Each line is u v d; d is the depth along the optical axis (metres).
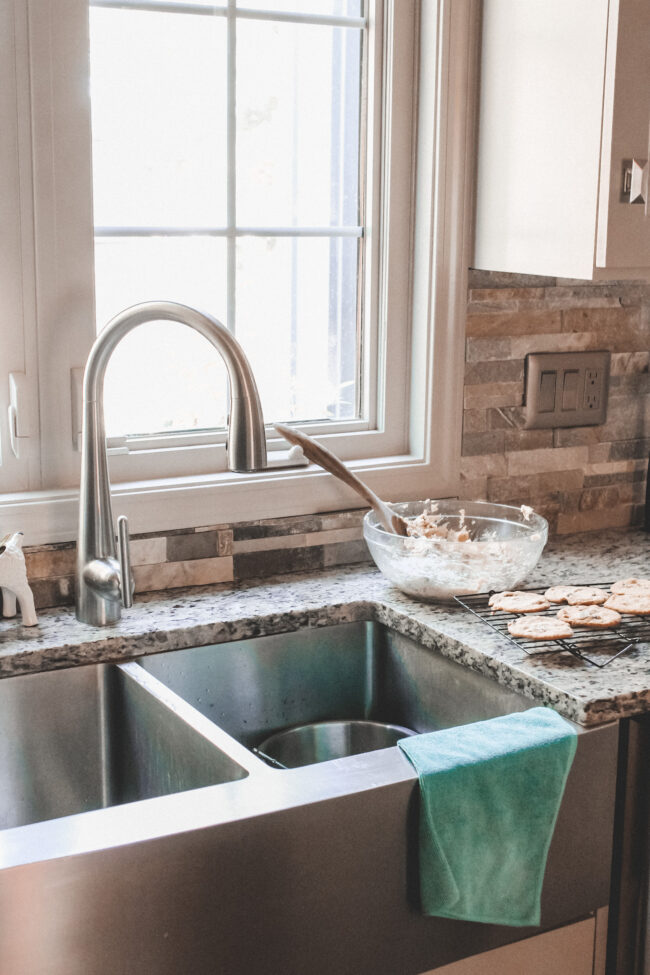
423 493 1.95
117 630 1.56
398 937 1.22
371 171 1.89
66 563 1.66
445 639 1.55
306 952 1.16
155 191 1.73
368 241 1.92
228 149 1.78
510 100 1.77
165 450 1.78
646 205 1.62
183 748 1.36
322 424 1.94
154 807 1.12
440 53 1.81
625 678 1.40
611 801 1.36
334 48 1.84
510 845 1.25
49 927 1.03
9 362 1.62
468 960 1.28
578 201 1.64
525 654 1.48
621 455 2.14
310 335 1.92
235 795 1.15
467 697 1.55
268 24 1.77
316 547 1.87
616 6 1.53
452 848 1.20
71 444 1.68
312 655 1.69
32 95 1.55
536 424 2.03
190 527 1.75
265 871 1.12
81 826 1.08
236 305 1.84
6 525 1.61
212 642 1.60
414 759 1.22
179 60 1.71
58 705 1.50
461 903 1.22
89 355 1.53
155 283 1.76
